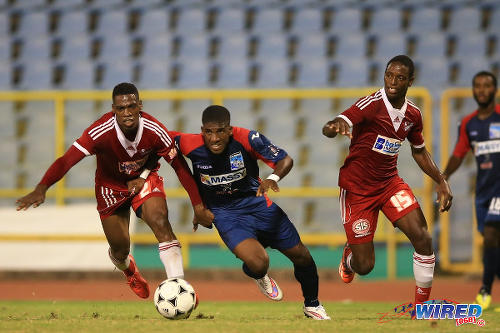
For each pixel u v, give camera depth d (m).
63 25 61.97
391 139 21.69
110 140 21.72
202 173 21.91
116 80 58.56
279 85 58.12
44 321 20.39
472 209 45.38
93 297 35.75
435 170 22.56
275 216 21.89
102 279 44.88
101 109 48.25
